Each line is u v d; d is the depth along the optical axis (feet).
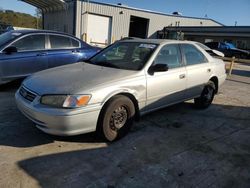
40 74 13.60
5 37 21.44
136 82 13.26
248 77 40.57
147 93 13.94
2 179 9.45
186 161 11.65
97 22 90.12
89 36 89.30
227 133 15.31
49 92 11.33
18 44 20.58
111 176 10.11
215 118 17.84
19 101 12.41
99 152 11.84
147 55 14.64
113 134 12.72
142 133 14.24
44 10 107.86
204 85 18.61
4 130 13.35
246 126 16.75
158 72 14.57
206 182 10.21
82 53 23.82
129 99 13.00
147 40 16.37
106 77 12.62
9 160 10.69
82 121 11.28
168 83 15.15
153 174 10.44
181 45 16.84
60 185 9.37
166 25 114.11
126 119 13.19
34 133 13.24
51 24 102.89
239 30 92.68
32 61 20.97
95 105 11.52
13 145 11.94
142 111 14.11
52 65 22.16
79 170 10.35
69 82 11.95
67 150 11.84
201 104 19.26
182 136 14.32
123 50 15.96
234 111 19.92
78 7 84.17
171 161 11.54
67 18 88.79
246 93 27.09
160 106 15.21
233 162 11.93
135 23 117.19
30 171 10.05
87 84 11.77
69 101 10.98
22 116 15.29
